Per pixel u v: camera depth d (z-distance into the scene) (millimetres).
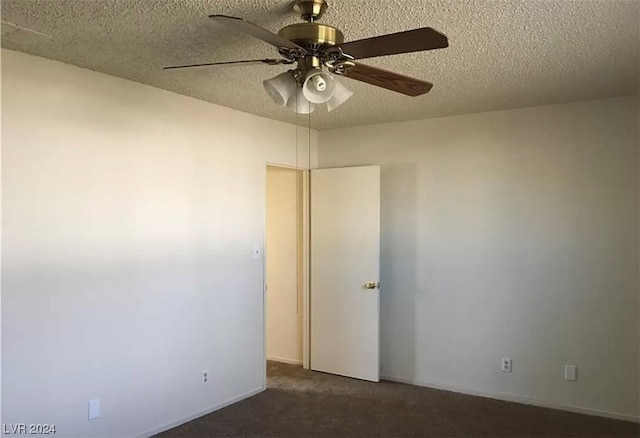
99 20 2357
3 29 2459
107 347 3199
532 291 4074
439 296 4473
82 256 3061
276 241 5383
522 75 3191
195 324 3801
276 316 5395
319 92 2127
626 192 3744
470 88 3490
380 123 4719
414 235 4594
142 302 3412
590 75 3197
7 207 2725
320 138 5113
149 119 3473
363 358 4715
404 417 3805
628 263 3740
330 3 2146
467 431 3543
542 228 4039
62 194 2965
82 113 3072
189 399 3754
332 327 4898
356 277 4758
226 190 4078
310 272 5066
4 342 2711
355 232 4766
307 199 5094
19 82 2785
